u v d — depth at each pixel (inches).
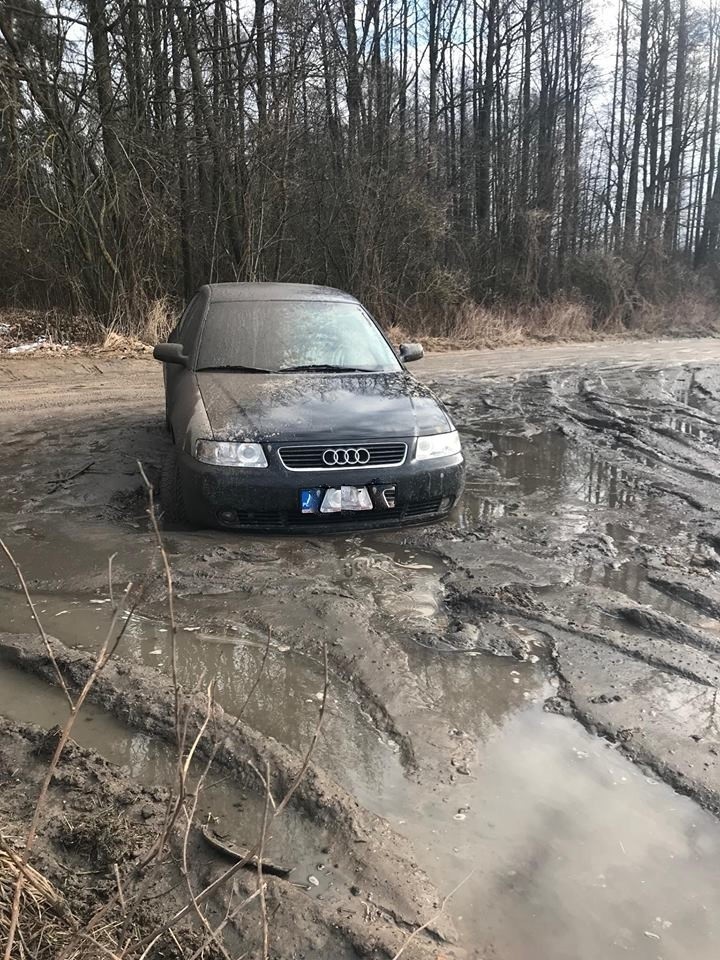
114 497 202.8
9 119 448.1
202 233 613.0
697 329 1045.8
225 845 82.0
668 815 90.7
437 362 546.0
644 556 177.3
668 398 410.3
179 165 551.5
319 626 134.3
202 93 551.8
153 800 88.6
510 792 94.0
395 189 673.0
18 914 63.0
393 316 701.9
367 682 117.2
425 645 130.6
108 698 109.2
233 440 173.3
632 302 1019.9
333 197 658.8
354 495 175.9
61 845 81.3
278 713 108.8
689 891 79.3
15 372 397.7
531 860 82.8
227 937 70.7
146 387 373.1
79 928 66.6
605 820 89.4
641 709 112.4
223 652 125.6
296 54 593.9
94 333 494.9
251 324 220.7
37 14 444.5
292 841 83.9
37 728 101.5
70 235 502.3
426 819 88.7
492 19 967.0
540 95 1105.4
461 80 1021.8
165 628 133.0
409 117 724.7
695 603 152.3
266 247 609.6
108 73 483.2
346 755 100.1
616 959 70.9
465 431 318.7
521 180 934.4
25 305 550.0
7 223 509.0
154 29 519.5
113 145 494.3
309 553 168.4
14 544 166.2
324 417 182.1
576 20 1146.0
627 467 263.1
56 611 136.9
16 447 253.9
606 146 1386.6
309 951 70.1
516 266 911.0
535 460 271.7
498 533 186.4
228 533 175.6
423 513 186.9
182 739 69.9
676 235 1352.1
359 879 79.0
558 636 135.3
